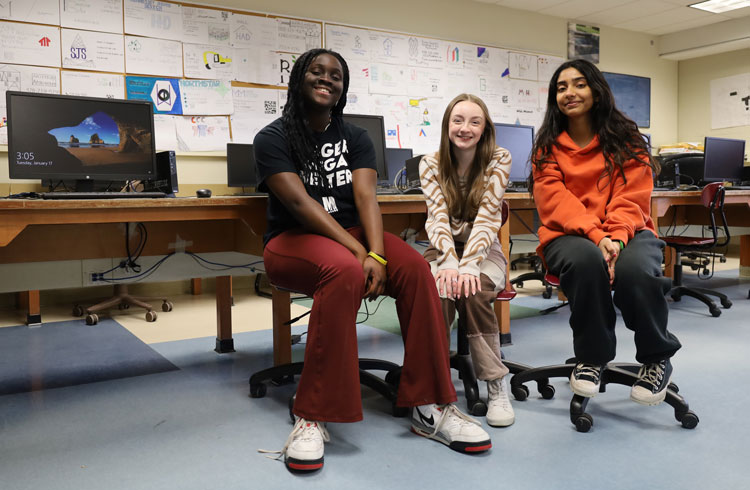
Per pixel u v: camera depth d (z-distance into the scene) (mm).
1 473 1365
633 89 6805
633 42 6785
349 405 1412
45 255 2143
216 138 4488
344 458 1437
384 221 2725
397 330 2977
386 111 5199
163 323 3299
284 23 4707
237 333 3006
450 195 1868
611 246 1605
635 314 1573
